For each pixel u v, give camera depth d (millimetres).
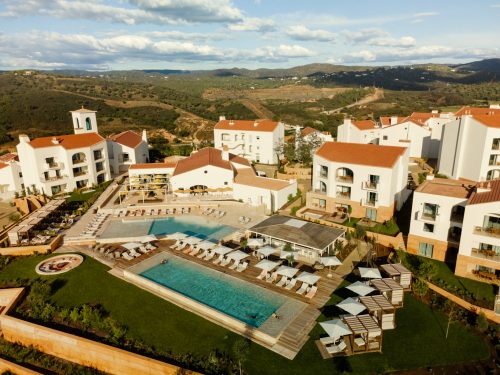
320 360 28031
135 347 30094
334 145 58031
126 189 67500
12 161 71125
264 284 37844
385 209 51094
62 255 45719
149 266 42031
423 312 33469
